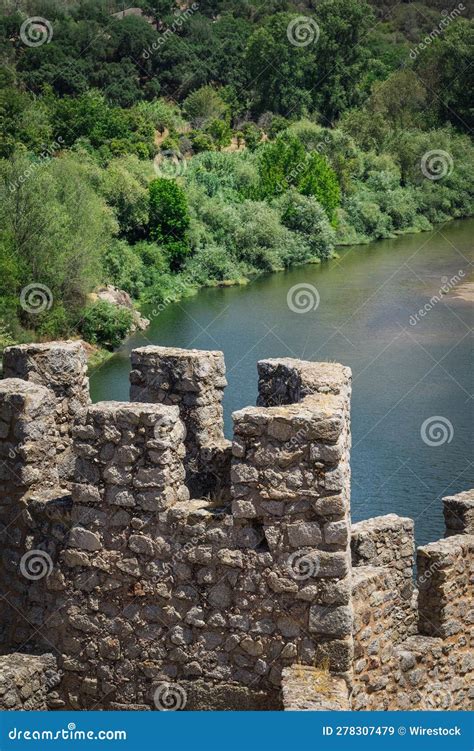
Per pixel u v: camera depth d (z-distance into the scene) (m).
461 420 41.22
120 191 73.38
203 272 71.75
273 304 64.44
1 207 56.69
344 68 115.56
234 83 118.69
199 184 83.19
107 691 11.40
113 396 47.75
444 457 37.25
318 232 77.44
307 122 98.94
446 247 79.56
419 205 89.50
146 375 13.01
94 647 11.41
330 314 60.31
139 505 11.05
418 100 107.25
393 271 71.62
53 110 87.56
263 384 12.59
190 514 10.91
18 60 108.06
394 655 12.66
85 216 63.12
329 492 10.37
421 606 13.35
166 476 10.97
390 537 13.66
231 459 11.81
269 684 10.78
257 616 10.76
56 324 55.22
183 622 11.05
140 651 11.23
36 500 11.80
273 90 115.62
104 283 63.59
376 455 37.69
